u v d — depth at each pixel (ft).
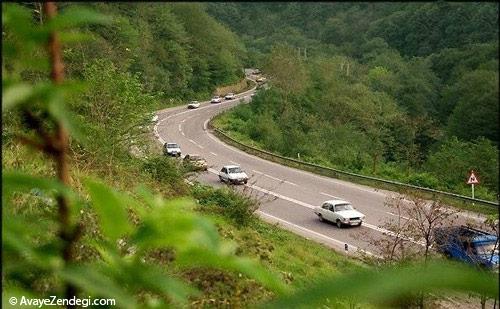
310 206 76.95
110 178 25.66
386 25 364.38
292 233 58.75
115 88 43.29
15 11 2.45
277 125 165.99
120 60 55.42
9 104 2.26
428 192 77.71
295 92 189.06
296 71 191.31
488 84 207.72
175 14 230.07
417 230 46.44
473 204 70.74
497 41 282.77
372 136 146.10
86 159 25.70
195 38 244.22
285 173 101.91
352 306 15.53
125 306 2.52
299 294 1.76
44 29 2.51
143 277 2.93
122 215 3.09
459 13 324.39
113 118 43.37
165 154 59.00
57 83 2.56
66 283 2.97
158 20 200.44
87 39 2.77
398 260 34.50
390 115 158.81
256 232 48.73
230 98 253.03
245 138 151.12
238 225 47.50
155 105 53.06
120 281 2.95
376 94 202.49
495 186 108.27
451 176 107.04
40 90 2.39
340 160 119.03
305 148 131.03
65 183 2.95
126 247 3.15
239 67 300.81
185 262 2.94
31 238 3.42
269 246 41.06
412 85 244.63
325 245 55.72
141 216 3.19
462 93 224.12
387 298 1.54
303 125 167.12
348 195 83.66
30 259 2.70
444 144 136.67
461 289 1.51
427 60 292.61
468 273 1.52
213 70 266.98
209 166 98.22
